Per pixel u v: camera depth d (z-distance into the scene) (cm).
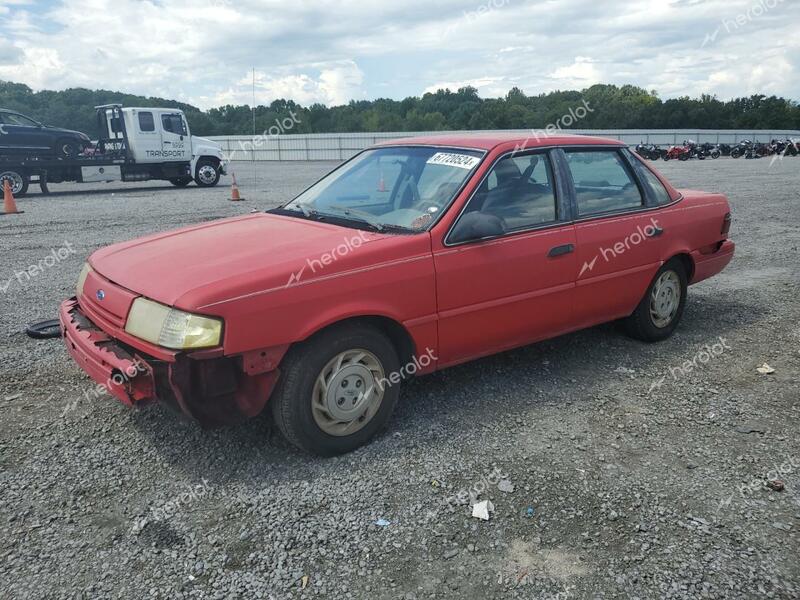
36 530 283
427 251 361
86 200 1709
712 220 545
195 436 367
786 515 299
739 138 5109
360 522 289
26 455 346
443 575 257
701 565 264
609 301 470
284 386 325
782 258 880
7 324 570
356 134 5006
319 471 332
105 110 2105
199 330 294
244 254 342
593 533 284
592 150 466
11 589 248
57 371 461
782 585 253
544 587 251
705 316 609
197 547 273
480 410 403
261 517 293
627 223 469
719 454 353
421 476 327
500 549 273
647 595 247
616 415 398
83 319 378
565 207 434
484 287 386
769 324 583
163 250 368
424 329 367
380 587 251
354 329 340
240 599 244
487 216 373
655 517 296
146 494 311
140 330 312
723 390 437
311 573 258
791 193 1709
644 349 515
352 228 381
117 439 364
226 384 308
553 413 400
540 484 321
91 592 247
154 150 2109
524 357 494
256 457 345
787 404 416
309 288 319
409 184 414
